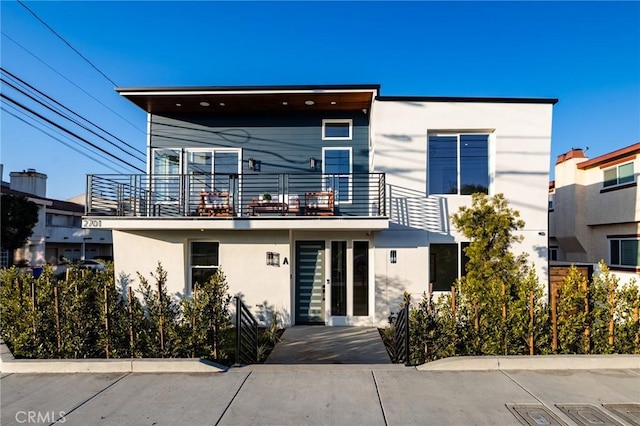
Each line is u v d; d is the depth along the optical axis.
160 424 3.90
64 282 6.30
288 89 9.48
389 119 9.60
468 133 9.76
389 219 9.54
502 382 4.92
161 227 8.91
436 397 4.49
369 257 9.90
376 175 9.62
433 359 5.79
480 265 7.45
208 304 5.89
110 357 5.69
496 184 9.51
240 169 10.89
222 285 6.24
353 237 9.94
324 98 9.95
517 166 9.52
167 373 5.27
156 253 9.72
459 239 9.52
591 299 5.89
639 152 12.16
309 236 10.01
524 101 9.52
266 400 4.43
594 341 5.77
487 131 9.70
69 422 3.94
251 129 10.98
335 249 10.00
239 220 8.87
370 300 9.80
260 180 10.78
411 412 4.13
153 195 10.80
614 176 13.37
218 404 4.34
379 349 7.48
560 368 5.36
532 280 6.13
